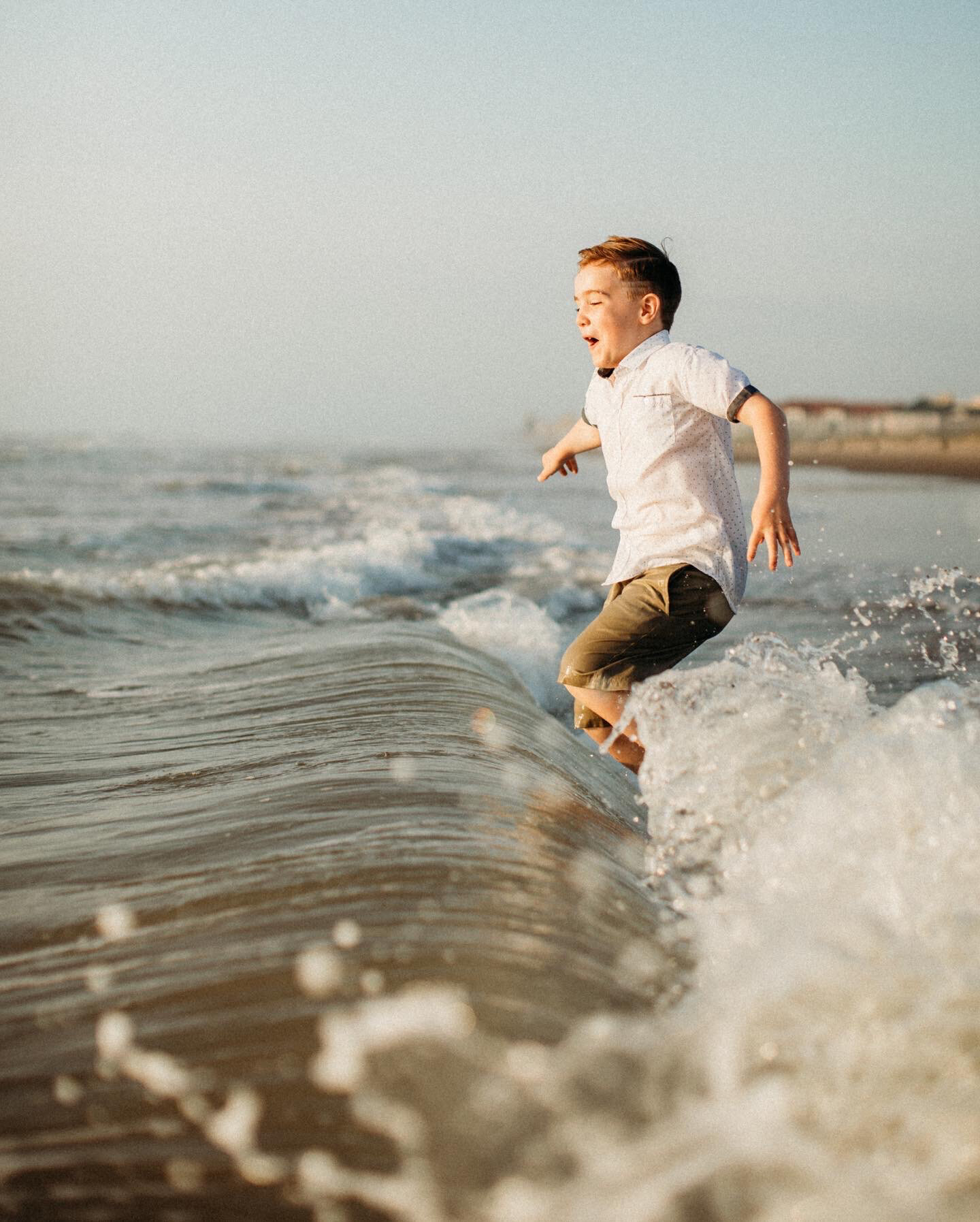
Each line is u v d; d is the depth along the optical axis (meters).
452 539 11.70
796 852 1.99
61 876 2.11
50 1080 1.31
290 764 2.92
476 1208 1.01
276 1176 1.11
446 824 2.23
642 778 2.55
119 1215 1.08
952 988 1.31
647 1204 0.98
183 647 5.93
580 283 3.18
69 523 14.03
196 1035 1.37
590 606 8.43
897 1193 0.99
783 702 2.67
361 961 1.54
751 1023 1.27
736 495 3.07
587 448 3.61
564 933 1.70
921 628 6.36
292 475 29.55
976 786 1.94
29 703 4.20
